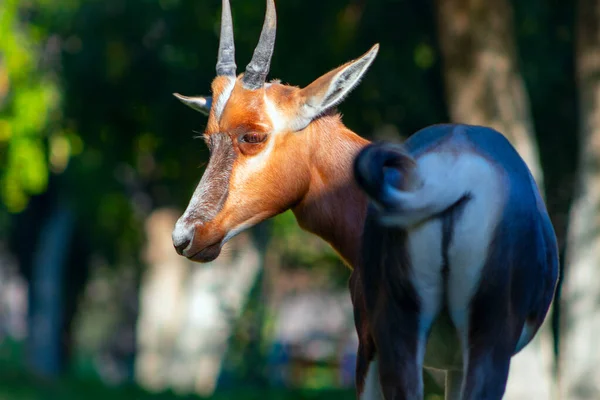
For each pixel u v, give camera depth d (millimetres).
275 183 12320
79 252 69000
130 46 37344
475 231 10203
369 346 11641
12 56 39781
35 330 65188
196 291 57531
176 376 57406
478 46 27672
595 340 27016
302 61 34594
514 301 10648
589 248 27438
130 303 87562
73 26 38000
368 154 9984
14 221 66812
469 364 10531
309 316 72688
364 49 35156
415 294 10570
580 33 28188
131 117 39000
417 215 10125
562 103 35438
